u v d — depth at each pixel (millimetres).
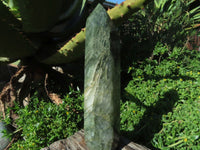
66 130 386
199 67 535
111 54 256
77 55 446
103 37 252
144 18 606
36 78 543
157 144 321
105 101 250
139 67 543
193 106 369
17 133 457
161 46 551
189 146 296
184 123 330
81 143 298
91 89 250
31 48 474
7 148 448
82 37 380
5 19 386
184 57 577
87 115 253
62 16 546
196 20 704
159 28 622
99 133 248
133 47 581
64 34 565
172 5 629
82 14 590
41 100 532
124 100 474
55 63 511
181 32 599
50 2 393
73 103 428
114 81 258
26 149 384
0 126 504
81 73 626
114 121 256
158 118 369
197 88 415
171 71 514
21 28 467
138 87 477
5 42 417
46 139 378
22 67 518
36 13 407
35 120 390
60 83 592
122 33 642
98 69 250
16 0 372
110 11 344
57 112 400
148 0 315
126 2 330
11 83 512
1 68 883
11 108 461
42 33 504
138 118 385
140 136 361
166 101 407
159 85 452
